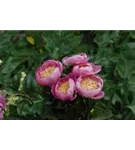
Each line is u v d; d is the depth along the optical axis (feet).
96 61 8.94
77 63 7.80
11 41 10.00
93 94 7.48
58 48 9.18
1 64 9.35
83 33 9.82
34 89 8.46
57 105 7.95
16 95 8.29
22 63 9.37
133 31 9.45
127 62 8.67
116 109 8.47
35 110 8.15
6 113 8.21
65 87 7.60
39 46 9.95
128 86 8.51
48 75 7.69
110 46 9.39
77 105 7.84
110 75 8.86
